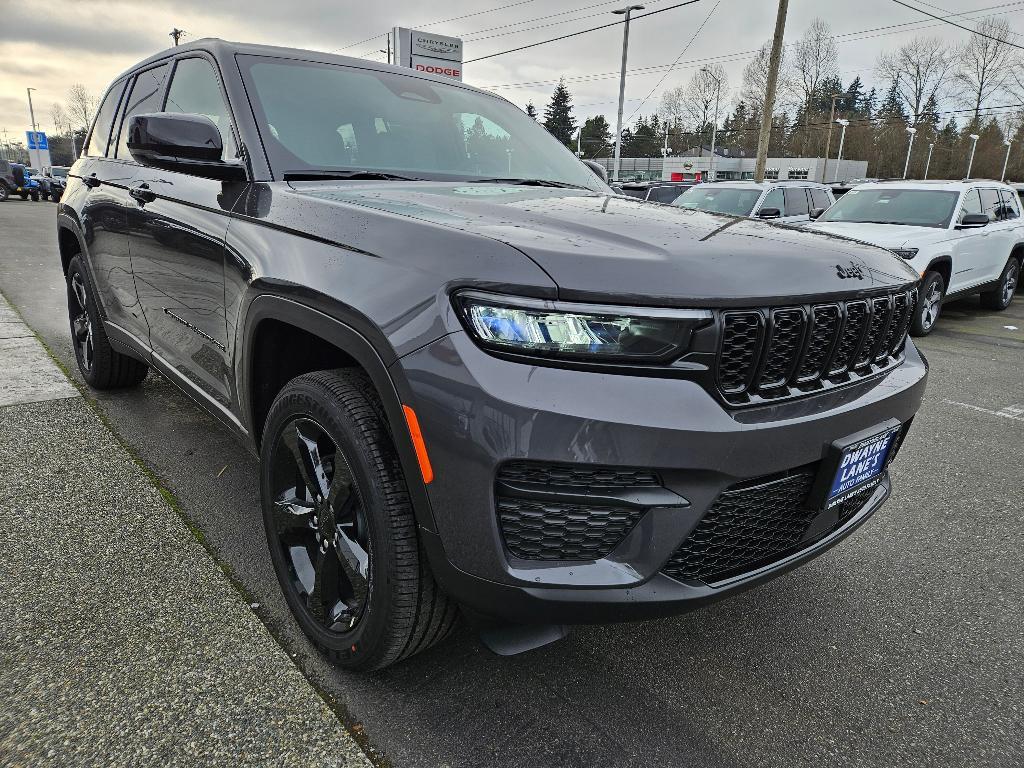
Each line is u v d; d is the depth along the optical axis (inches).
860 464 71.9
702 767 67.7
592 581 59.6
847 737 72.8
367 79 114.5
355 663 73.5
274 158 93.2
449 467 58.7
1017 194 406.3
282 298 75.0
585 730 71.7
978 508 130.6
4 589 88.8
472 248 61.1
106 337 153.9
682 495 59.1
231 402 95.0
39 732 66.7
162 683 74.0
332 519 73.2
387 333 61.6
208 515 110.9
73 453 130.7
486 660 81.7
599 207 81.9
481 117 123.6
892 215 344.2
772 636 89.8
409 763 66.2
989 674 83.9
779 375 64.8
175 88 117.8
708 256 63.5
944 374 238.5
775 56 819.4
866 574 106.3
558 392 56.3
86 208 145.9
